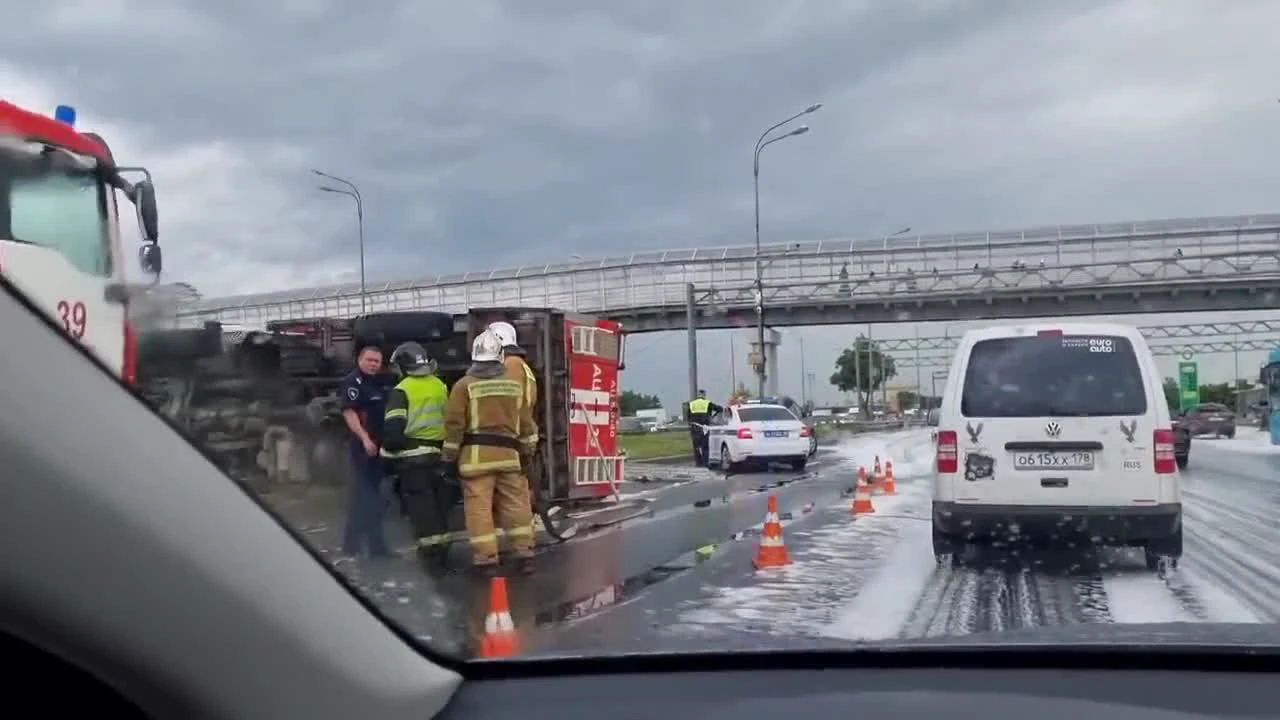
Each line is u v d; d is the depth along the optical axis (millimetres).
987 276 41656
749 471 25469
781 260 42906
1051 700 2188
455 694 2238
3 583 1416
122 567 1505
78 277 5070
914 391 95688
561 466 12508
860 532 12219
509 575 9039
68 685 1563
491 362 9734
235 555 1671
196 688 1607
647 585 8500
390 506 3207
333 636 1846
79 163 5488
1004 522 8953
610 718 2143
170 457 1620
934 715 2125
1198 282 39781
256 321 4219
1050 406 8984
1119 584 8461
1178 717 2102
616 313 43969
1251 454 30156
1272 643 2471
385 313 11867
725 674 2408
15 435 1409
